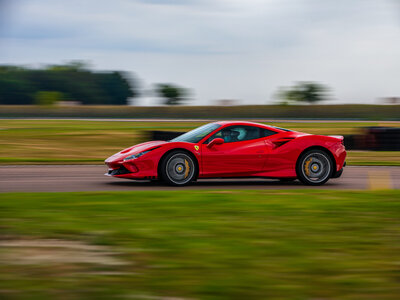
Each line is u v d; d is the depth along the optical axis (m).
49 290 3.27
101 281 3.46
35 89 131.38
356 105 64.62
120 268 3.75
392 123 38.97
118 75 139.12
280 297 3.19
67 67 138.50
